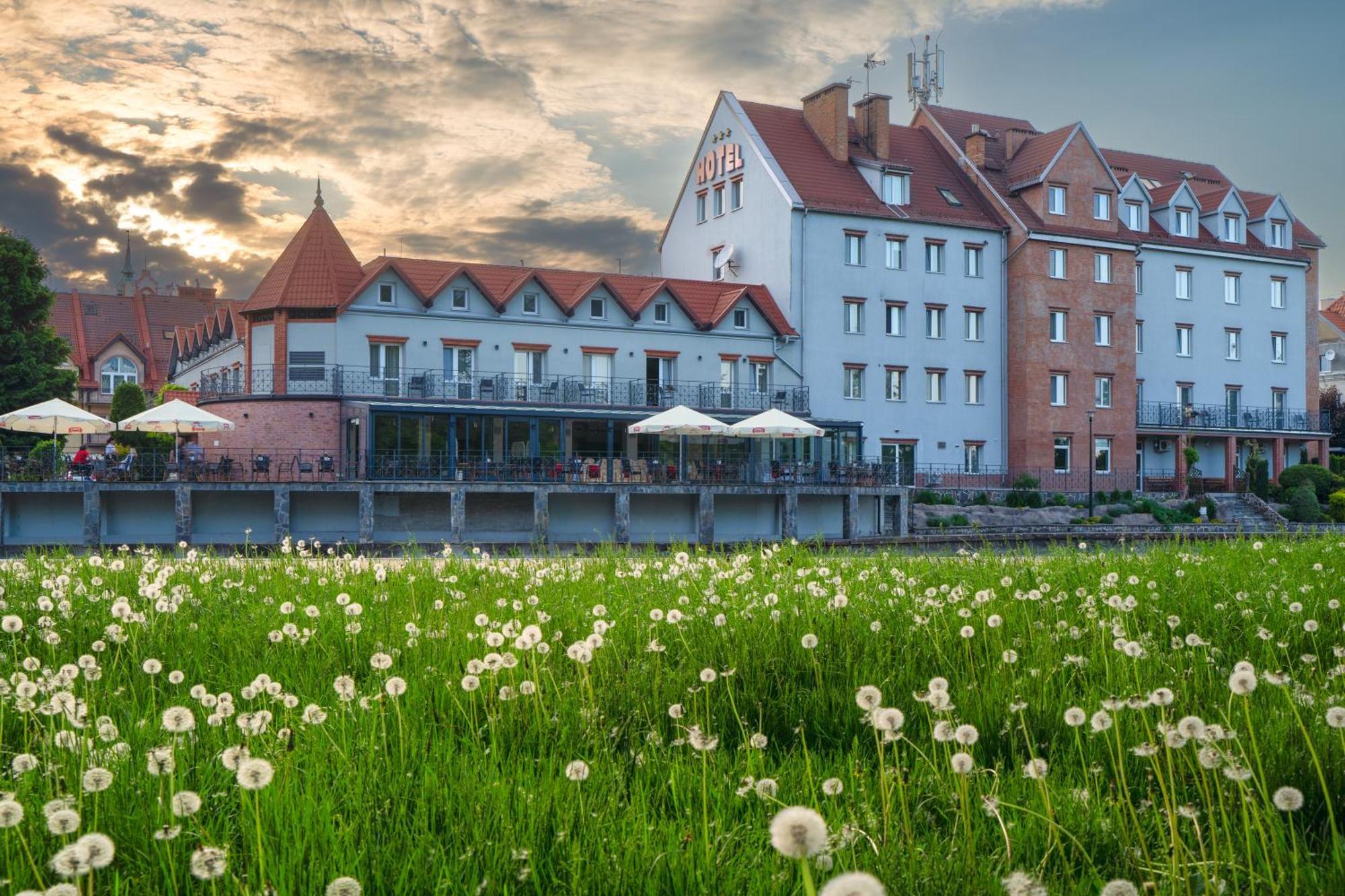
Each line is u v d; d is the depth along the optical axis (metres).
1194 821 3.53
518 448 41.72
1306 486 55.06
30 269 49.94
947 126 60.84
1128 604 6.86
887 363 52.75
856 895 1.54
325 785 3.96
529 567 11.38
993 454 55.25
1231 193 63.03
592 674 5.92
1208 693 5.49
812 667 6.21
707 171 56.72
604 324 47.38
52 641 6.38
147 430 34.91
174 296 79.44
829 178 53.47
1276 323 64.00
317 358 42.88
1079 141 56.84
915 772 4.43
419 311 44.09
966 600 8.20
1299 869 3.32
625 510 37.69
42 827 3.45
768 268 52.28
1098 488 56.06
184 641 6.92
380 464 38.78
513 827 3.64
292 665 6.28
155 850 3.43
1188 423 59.38
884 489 41.66
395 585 9.53
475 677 4.88
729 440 45.94
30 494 33.81
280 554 12.68
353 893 2.46
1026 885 2.79
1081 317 56.06
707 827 3.63
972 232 55.09
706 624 7.06
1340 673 5.70
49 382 49.22
